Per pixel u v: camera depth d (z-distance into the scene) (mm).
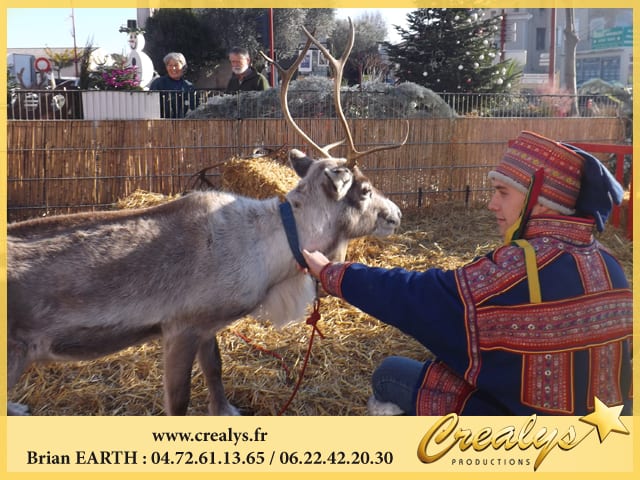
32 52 16703
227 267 3215
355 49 21969
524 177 2176
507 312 2064
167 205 3324
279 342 4441
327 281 2424
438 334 2150
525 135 2234
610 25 23250
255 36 18609
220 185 7895
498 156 9258
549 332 2035
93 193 8062
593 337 2031
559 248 2082
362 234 3648
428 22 14297
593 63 23453
